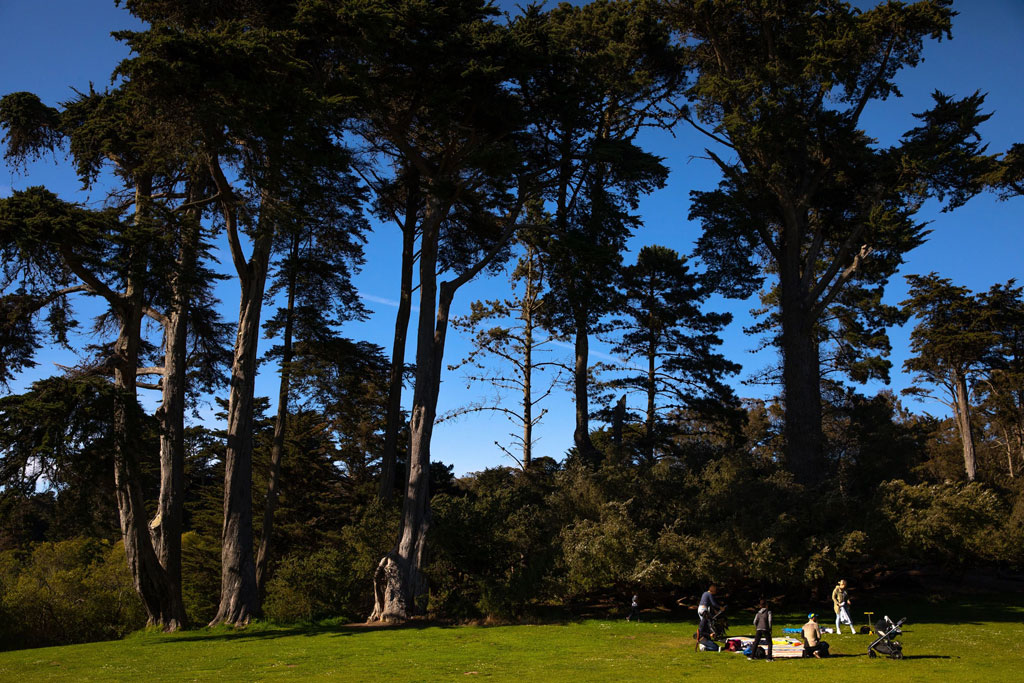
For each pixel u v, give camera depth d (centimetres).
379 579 2697
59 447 2092
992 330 5328
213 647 2111
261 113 2172
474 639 2103
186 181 2914
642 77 3338
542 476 3278
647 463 3256
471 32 2605
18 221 2038
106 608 2802
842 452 4084
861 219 3459
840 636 2047
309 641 2175
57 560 3216
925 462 5816
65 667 1783
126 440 2252
